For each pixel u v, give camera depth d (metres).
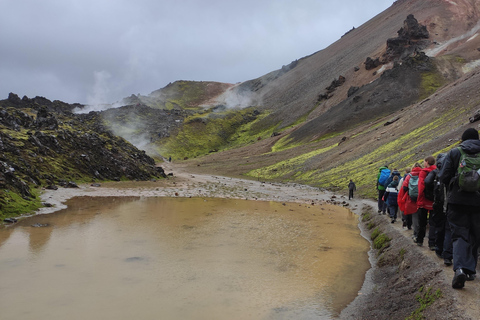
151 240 13.81
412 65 117.62
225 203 26.86
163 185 41.12
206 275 9.90
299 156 74.50
